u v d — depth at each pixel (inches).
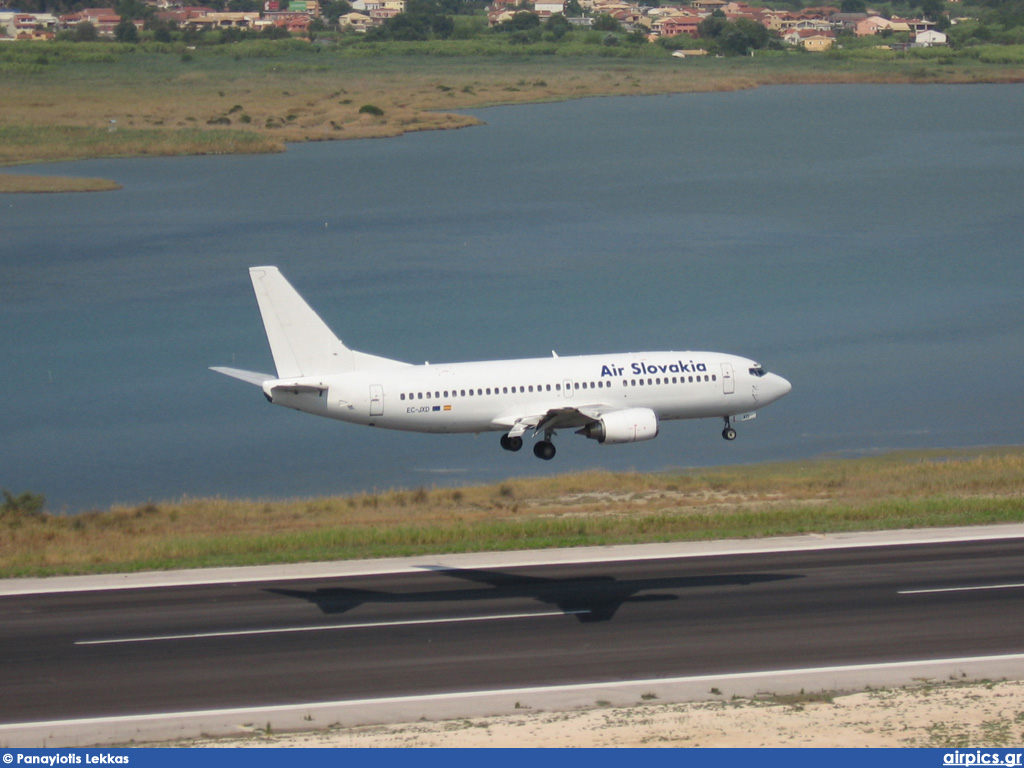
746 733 4343.0
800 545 7066.9
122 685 4938.5
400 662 5152.6
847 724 4404.5
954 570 6412.4
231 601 6112.2
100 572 6825.8
